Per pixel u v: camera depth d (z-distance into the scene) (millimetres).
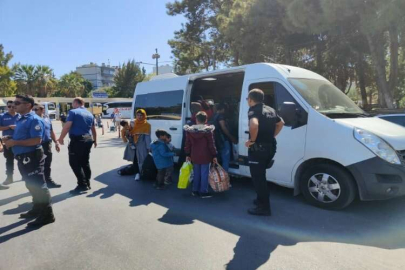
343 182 4242
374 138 4016
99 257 3244
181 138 6766
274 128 4145
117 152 11125
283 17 13477
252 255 3215
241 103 5492
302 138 4578
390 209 4441
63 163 8812
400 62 16641
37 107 5992
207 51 25109
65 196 5461
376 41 11953
